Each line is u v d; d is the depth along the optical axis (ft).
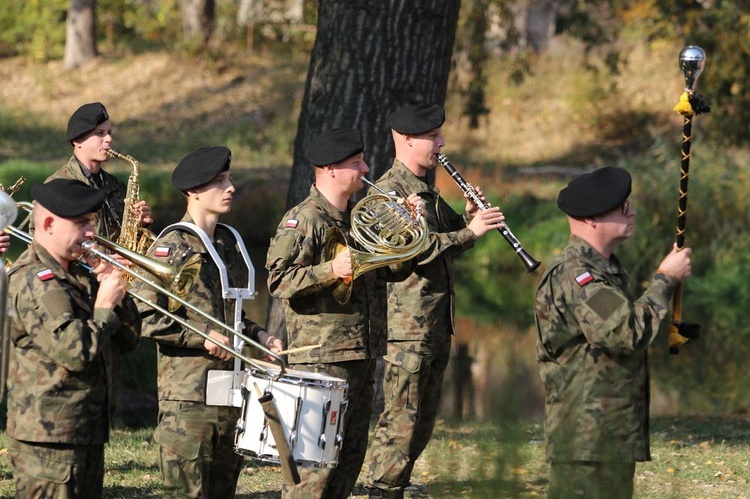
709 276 152.97
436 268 46.65
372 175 70.64
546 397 34.53
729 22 154.10
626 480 33.63
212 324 38.01
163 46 290.15
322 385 36.63
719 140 165.58
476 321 128.26
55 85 268.41
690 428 72.79
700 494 51.67
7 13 286.25
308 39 285.43
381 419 46.91
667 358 107.96
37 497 32.81
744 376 98.48
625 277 34.76
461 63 244.42
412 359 45.96
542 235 171.94
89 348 32.09
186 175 38.86
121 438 63.77
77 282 33.68
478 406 65.72
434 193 48.19
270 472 55.36
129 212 46.83
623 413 33.35
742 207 160.15
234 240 40.04
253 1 288.51
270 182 197.57
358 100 70.54
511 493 30.91
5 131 236.02
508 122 259.80
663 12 162.91
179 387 37.81
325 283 40.01
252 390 36.86
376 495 46.52
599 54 192.34
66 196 32.83
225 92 264.11
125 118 252.83
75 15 278.46
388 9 70.18
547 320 34.17
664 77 269.44
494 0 168.55
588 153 247.09
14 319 32.63
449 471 32.09
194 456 37.68
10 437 33.04
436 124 47.52
